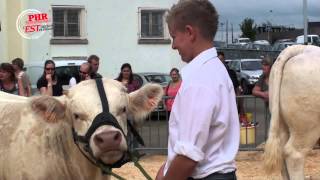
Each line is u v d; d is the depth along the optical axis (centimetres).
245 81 2636
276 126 641
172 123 303
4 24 2045
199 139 287
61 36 2102
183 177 289
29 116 431
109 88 382
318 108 628
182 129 290
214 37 307
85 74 943
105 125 361
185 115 290
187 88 292
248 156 1022
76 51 2117
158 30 2205
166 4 2195
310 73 626
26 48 2055
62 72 1589
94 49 2138
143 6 2172
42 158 417
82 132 374
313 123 633
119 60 2159
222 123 294
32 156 418
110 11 2144
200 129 286
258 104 1183
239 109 1033
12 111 443
